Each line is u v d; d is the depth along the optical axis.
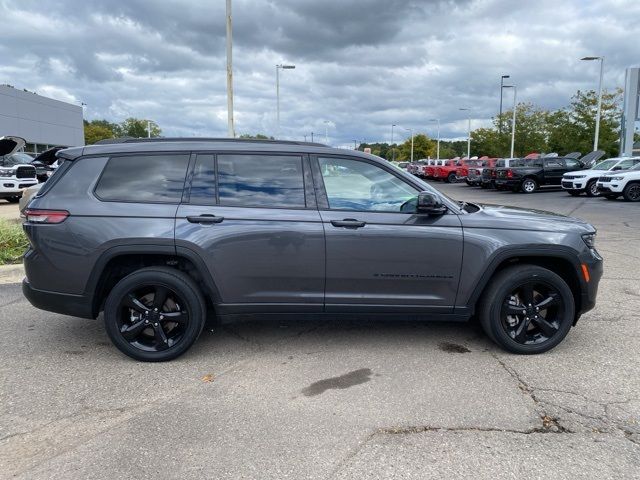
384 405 3.40
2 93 37.50
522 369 3.97
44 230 3.96
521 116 52.25
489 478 2.63
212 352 4.34
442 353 4.31
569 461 2.78
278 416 3.26
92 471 2.70
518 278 4.14
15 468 2.72
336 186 4.14
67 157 4.15
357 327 4.97
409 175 4.22
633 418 3.23
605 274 7.12
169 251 3.95
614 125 44.06
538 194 24.38
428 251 4.07
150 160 4.13
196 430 3.10
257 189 4.11
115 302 4.03
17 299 5.94
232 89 17.41
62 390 3.64
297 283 4.09
